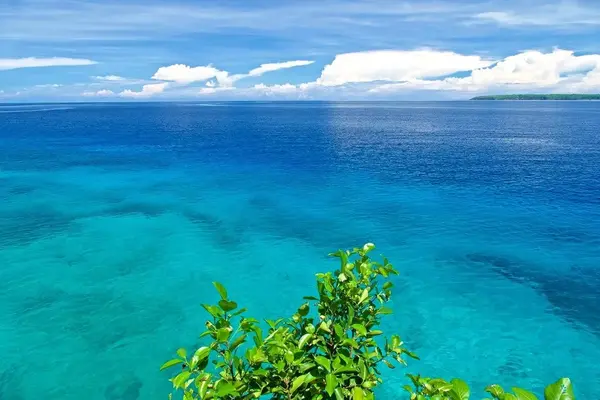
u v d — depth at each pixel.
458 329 14.77
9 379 12.14
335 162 47.16
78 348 13.54
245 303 16.58
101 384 12.09
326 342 4.34
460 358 13.38
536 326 14.84
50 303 16.00
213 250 21.19
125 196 31.34
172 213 27.06
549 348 13.74
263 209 28.12
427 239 22.64
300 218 26.20
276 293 17.31
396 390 12.19
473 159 49.12
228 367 3.92
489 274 18.56
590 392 11.98
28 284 17.38
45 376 12.30
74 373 12.47
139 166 44.59
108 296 16.66
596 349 13.64
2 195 31.28
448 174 39.72
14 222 24.86
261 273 18.86
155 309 15.86
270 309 16.27
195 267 19.30
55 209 27.62
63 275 18.23
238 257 20.41
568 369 12.83
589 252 20.67
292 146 63.03
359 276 4.54
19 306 15.73
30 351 13.30
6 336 13.96
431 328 14.82
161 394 11.80
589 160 47.91
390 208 28.25
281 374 3.80
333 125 113.44
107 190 33.25
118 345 13.75
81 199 30.33
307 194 32.16
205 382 3.55
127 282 17.78
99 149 58.66
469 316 15.49
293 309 16.27
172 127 102.88
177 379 3.51
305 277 18.56
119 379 12.30
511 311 15.76
